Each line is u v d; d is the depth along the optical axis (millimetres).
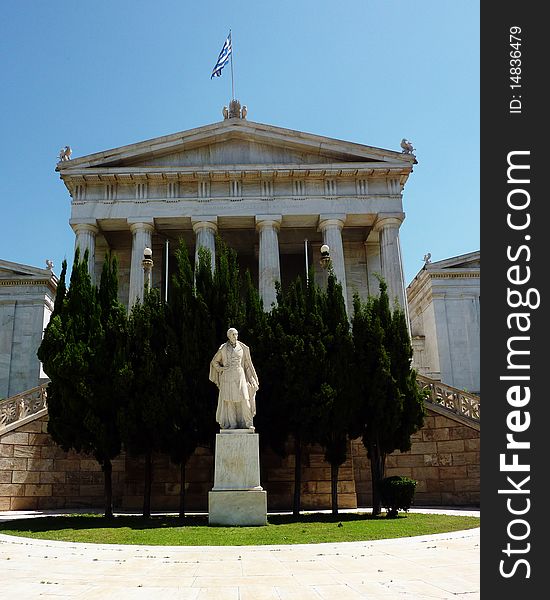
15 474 23859
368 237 42438
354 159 39875
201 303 21094
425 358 52406
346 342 21672
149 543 13141
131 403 19359
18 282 50781
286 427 21281
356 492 25516
